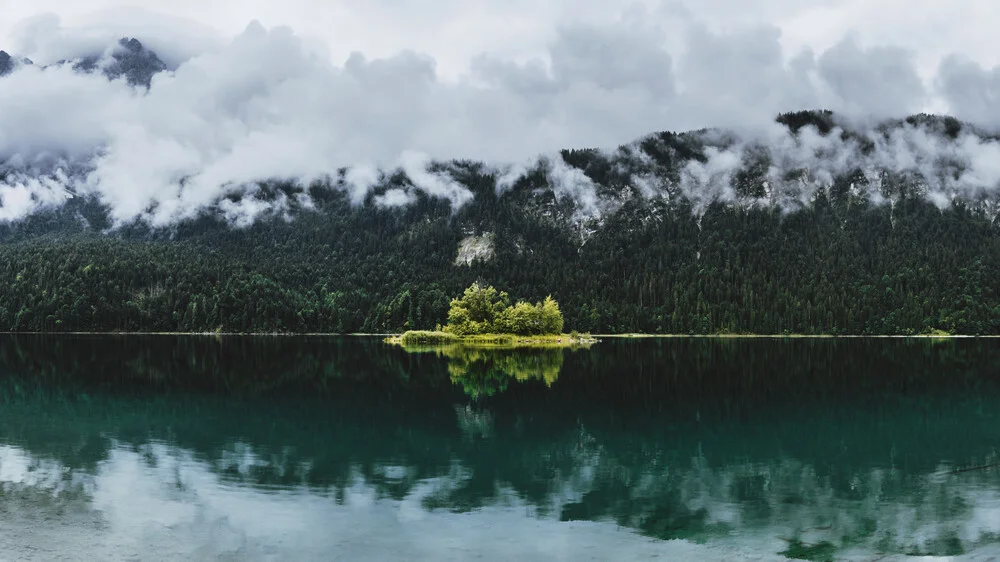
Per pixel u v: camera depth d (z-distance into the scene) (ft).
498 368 321.73
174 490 100.48
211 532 82.07
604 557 74.64
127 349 467.93
